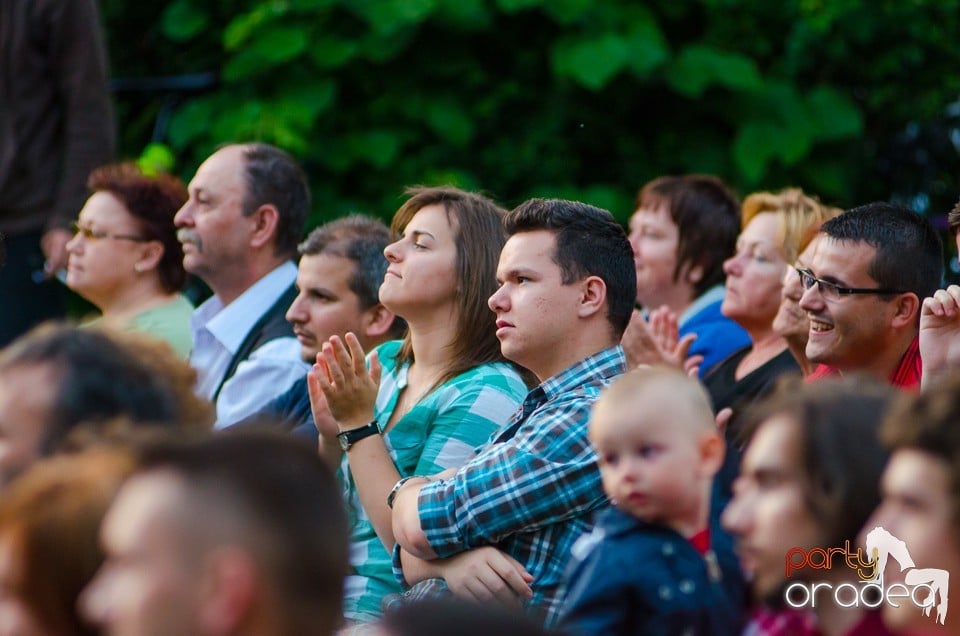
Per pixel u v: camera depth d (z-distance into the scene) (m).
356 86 23.47
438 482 10.34
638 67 22.22
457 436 11.23
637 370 8.09
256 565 5.67
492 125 23.70
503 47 23.75
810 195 23.19
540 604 9.89
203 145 22.98
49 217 19.17
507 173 23.33
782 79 23.36
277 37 22.73
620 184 23.53
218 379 15.16
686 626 7.47
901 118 23.72
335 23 23.16
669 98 23.59
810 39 23.12
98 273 16.20
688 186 16.16
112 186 16.31
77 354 7.73
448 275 11.78
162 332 15.91
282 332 14.77
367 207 22.97
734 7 23.42
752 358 14.40
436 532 10.13
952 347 10.53
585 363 10.62
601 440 7.85
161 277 16.38
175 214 16.48
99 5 25.50
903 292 11.37
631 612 7.58
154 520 5.70
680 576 7.57
